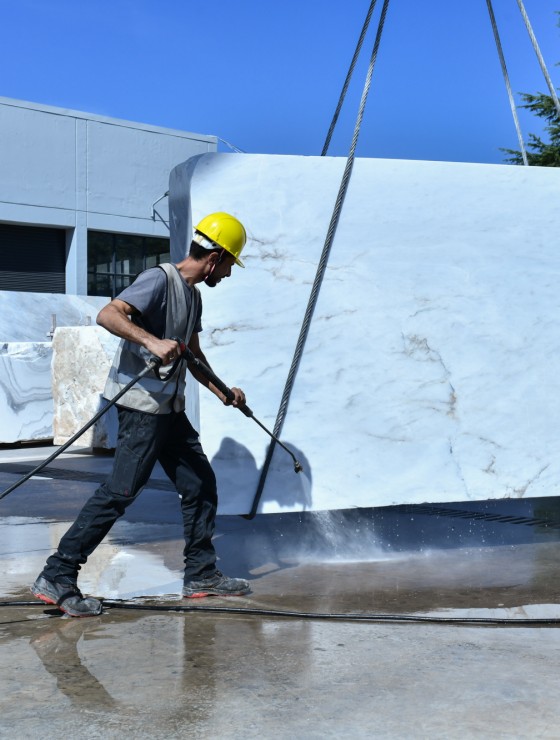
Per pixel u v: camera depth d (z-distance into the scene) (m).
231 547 4.23
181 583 3.56
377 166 4.08
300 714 2.10
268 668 2.44
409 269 4.11
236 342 3.91
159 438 3.12
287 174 3.98
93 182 22.89
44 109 21.89
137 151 23.64
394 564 3.88
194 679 2.35
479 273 4.20
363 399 4.04
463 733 1.98
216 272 3.29
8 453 9.40
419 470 4.09
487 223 4.21
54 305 17.55
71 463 8.24
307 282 3.99
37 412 10.18
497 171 4.24
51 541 4.48
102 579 3.64
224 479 3.87
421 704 2.15
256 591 3.40
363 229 4.05
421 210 4.13
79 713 2.11
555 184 4.32
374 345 4.06
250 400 3.92
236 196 3.92
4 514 5.36
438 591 3.39
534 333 4.26
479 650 2.61
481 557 4.02
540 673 2.38
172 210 4.17
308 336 3.98
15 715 2.10
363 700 2.19
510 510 5.28
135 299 3.07
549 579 3.57
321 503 3.97
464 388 4.16
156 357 2.98
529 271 4.27
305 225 3.99
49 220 22.17
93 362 9.29
